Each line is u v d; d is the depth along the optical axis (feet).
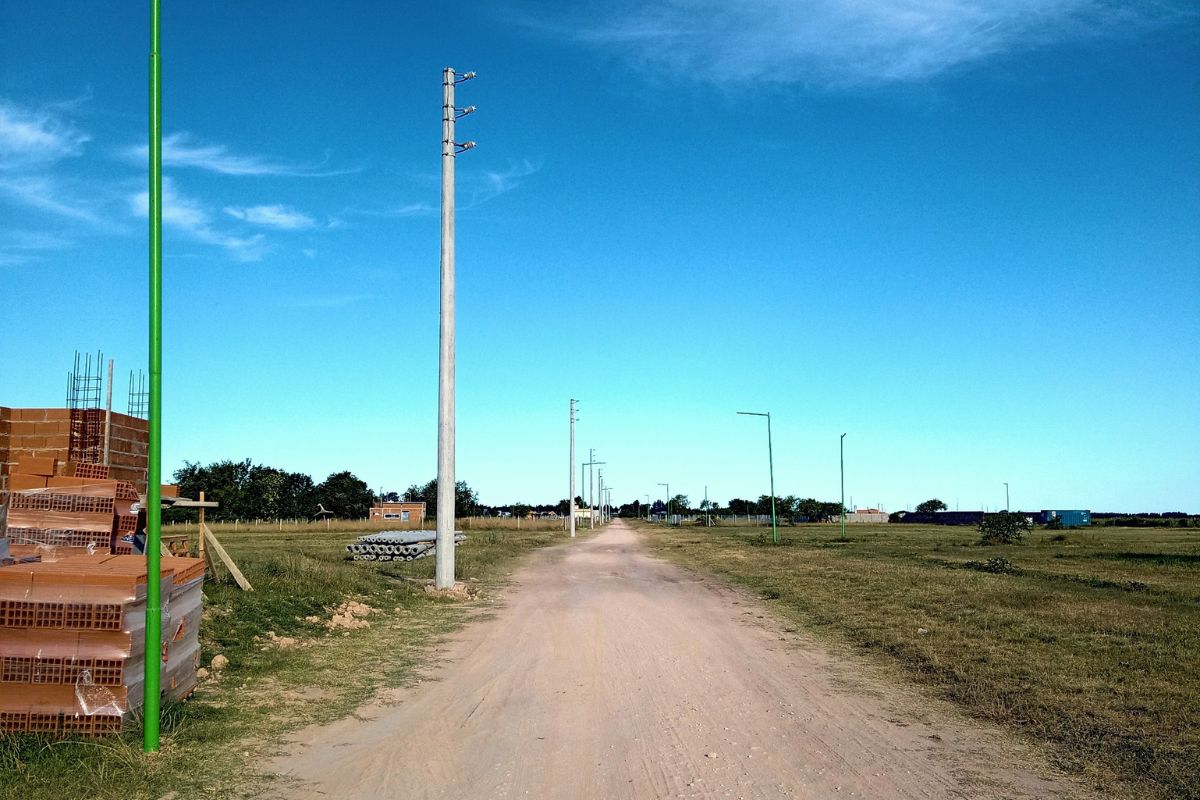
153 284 22.68
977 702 29.81
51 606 23.20
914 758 23.45
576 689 32.30
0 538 33.12
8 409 41.68
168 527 198.49
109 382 43.37
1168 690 30.68
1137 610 52.42
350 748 24.07
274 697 29.71
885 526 337.11
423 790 20.57
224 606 44.04
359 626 46.06
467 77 68.95
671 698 30.91
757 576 81.20
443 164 68.49
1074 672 33.96
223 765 21.97
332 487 370.32
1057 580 74.33
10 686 22.99
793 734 26.00
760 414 179.63
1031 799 20.20
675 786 20.98
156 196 22.94
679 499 522.88
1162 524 352.90
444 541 65.62
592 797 20.17
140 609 24.26
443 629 47.16
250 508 302.04
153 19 23.26
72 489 32.94
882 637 43.78
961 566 94.43
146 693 22.40
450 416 67.10
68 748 21.99
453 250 68.54
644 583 75.46
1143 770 22.17
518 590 68.85
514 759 23.18
